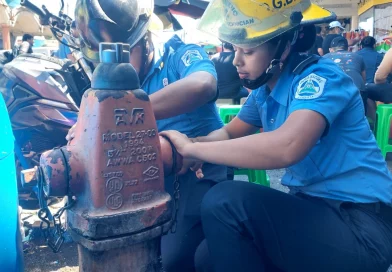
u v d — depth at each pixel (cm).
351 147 153
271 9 147
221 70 405
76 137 115
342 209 151
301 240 145
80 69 254
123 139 111
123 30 147
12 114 257
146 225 114
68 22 211
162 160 123
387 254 148
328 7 1377
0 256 139
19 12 872
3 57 294
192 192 198
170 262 191
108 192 109
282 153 135
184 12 348
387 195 154
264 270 154
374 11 1075
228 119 379
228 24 152
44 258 253
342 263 144
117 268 114
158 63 192
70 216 116
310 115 138
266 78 156
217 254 150
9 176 142
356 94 156
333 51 564
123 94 111
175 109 161
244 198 146
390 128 445
